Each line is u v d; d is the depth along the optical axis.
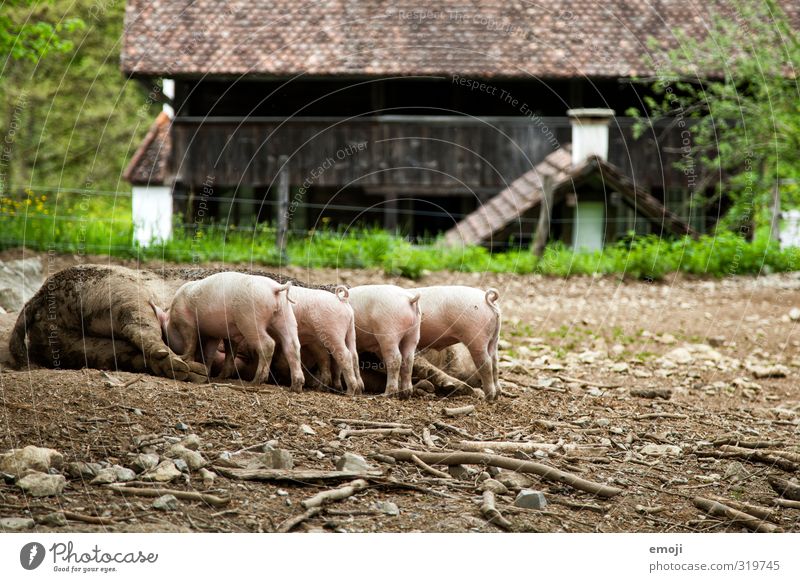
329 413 6.98
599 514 5.93
